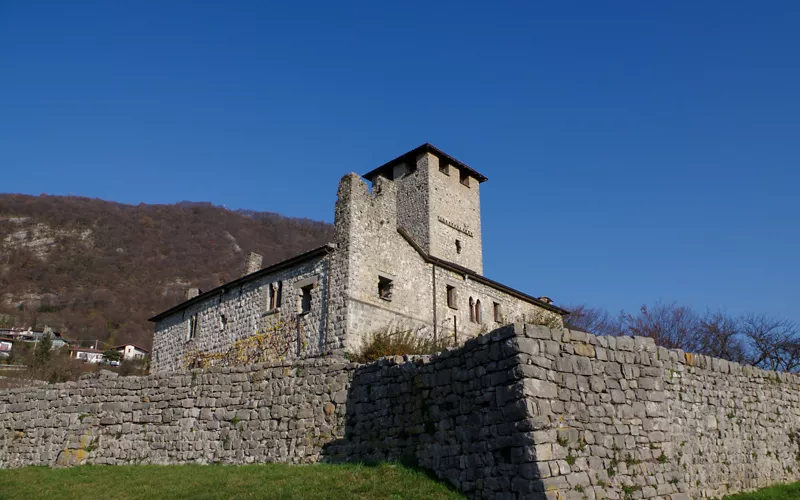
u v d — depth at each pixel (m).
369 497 13.16
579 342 13.86
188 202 172.00
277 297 32.06
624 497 12.79
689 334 44.16
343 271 28.89
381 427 16.42
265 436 19.02
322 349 28.30
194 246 144.12
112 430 21.53
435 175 43.59
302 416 18.58
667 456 14.03
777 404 19.86
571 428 12.75
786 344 37.19
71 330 97.69
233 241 151.50
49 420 22.59
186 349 37.47
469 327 34.75
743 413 18.47
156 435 20.81
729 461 17.30
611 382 13.92
